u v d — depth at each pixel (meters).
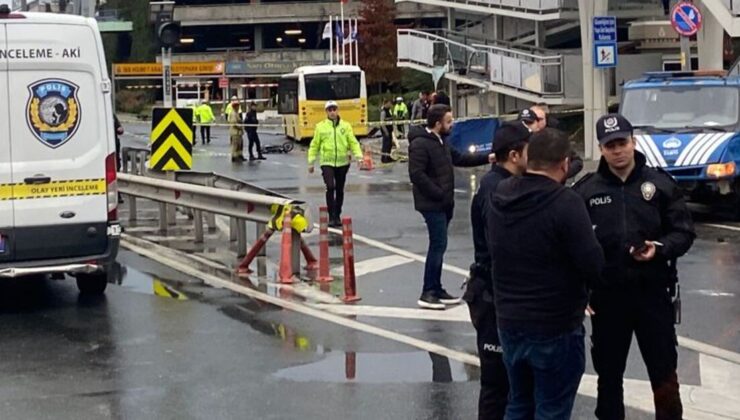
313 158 17.83
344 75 44.00
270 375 8.59
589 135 28.16
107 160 11.37
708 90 18.16
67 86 11.16
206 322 10.55
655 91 18.36
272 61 78.62
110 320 10.72
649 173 6.42
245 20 80.81
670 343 6.48
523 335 5.69
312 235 16.78
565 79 33.41
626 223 6.37
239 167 31.86
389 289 12.10
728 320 10.30
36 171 11.03
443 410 7.60
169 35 24.05
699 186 17.03
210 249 15.31
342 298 11.58
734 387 8.12
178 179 17.11
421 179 10.67
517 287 5.69
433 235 10.86
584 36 27.94
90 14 30.42
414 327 10.20
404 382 8.33
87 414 7.63
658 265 6.40
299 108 44.00
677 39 35.09
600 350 6.62
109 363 9.05
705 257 13.88
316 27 83.50
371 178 26.98
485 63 38.03
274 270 13.46
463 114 42.44
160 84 77.69
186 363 9.01
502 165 6.50
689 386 8.14
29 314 11.06
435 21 74.38
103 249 11.44
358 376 8.52
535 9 35.66
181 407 7.77
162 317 10.82
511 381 6.01
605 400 6.69
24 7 24.64
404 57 43.66
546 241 5.59
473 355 9.12
